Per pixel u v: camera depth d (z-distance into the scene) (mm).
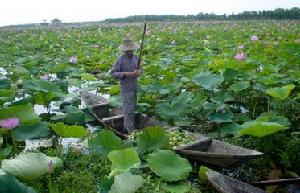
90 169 3463
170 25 29859
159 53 10508
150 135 3500
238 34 16172
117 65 4512
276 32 16766
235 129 4082
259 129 3379
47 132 3699
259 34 15414
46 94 4699
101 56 9531
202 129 4816
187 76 5992
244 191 2963
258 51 8656
